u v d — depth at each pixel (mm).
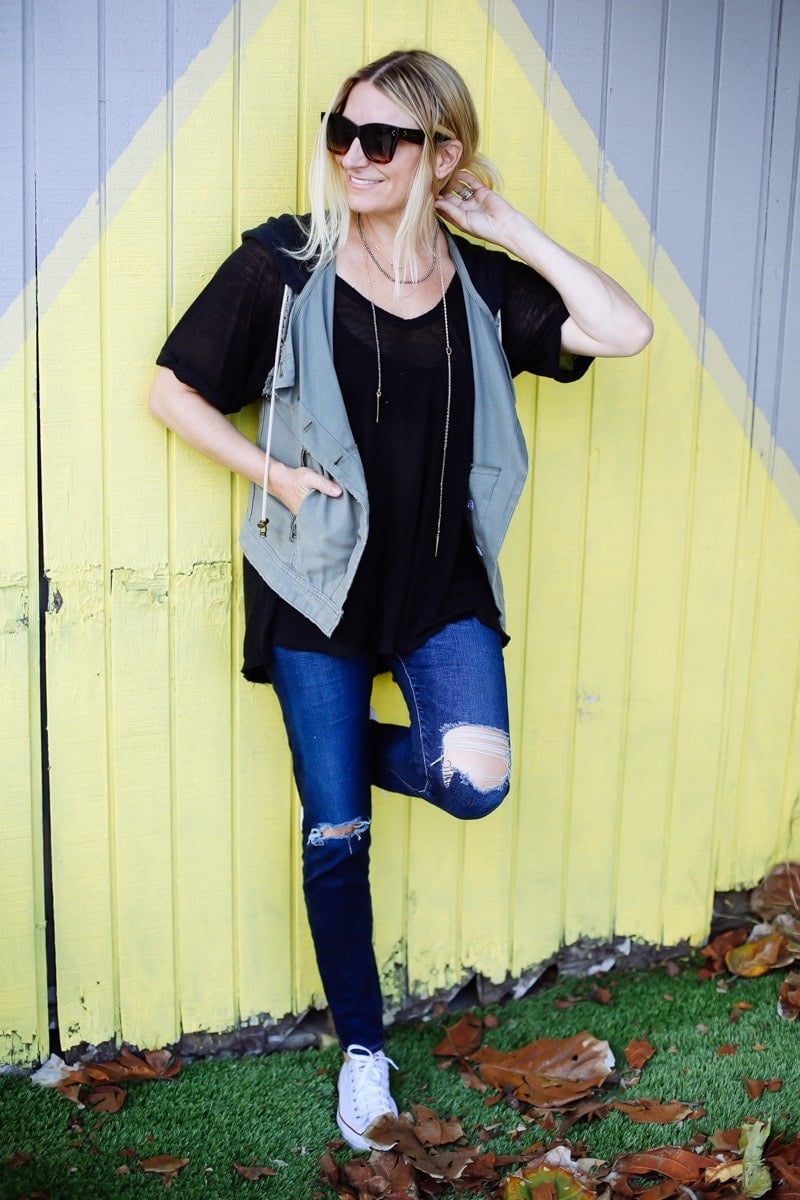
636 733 3002
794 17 2758
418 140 2127
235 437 2252
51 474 2361
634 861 3078
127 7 2242
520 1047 2797
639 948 3143
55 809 2502
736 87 2742
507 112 2564
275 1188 2344
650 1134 2508
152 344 2379
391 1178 2346
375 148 2098
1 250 2244
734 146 2773
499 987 2994
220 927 2695
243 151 2375
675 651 2992
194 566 2498
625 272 2742
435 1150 2443
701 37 2684
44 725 2473
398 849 2805
